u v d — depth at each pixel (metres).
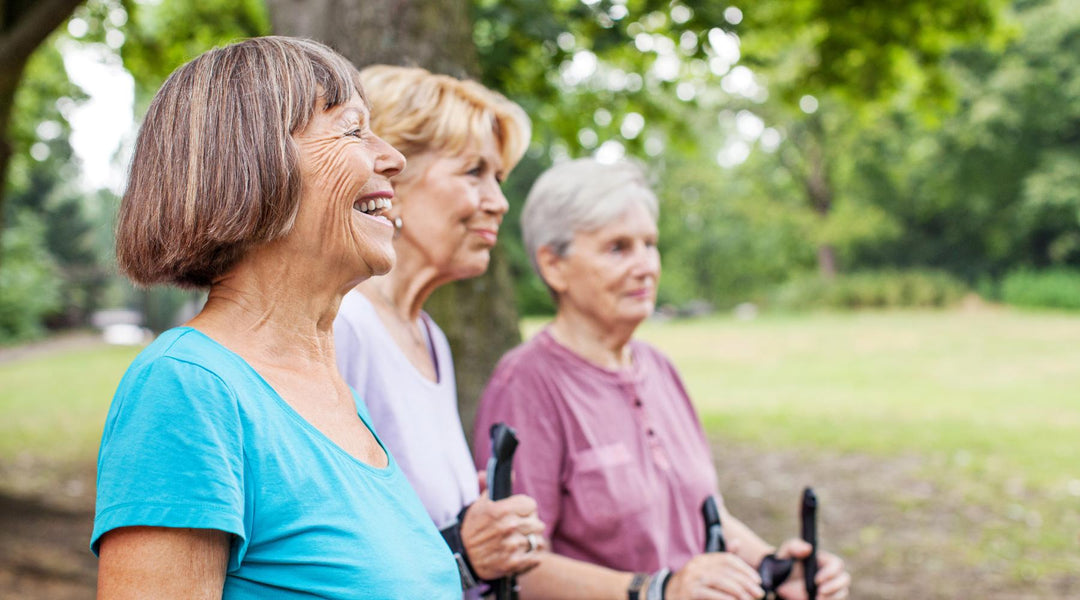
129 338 29.91
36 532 5.95
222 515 0.80
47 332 32.41
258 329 0.95
